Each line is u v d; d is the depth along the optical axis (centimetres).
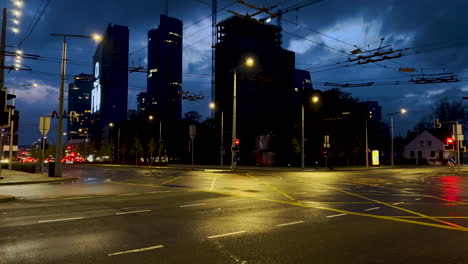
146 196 1458
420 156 8269
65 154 12594
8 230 801
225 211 1079
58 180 2348
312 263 573
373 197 1473
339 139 5794
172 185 1986
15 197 1356
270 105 11131
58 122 2595
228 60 11512
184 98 4272
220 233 782
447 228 848
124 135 8788
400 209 1141
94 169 4538
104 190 1705
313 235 768
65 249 645
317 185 2041
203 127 7731
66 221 909
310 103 5675
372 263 575
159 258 594
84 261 575
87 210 1088
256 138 6481
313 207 1170
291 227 849
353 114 6131
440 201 1355
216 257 602
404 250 654
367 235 771
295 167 5206
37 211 1064
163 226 853
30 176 2644
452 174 3500
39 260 580
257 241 712
